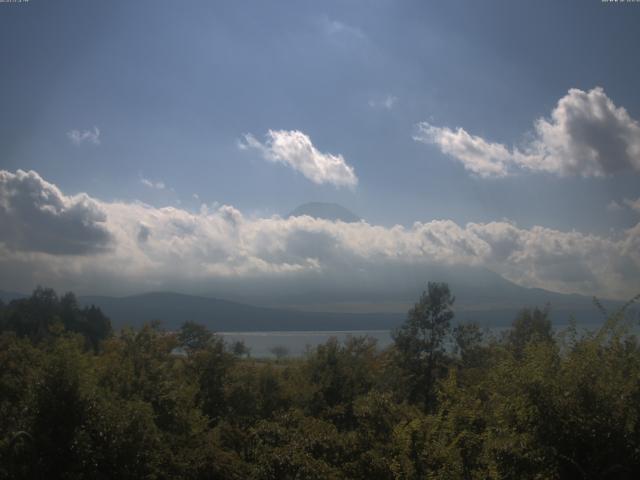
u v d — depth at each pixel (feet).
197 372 86.33
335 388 89.35
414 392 93.15
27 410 43.70
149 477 43.83
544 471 24.90
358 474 41.47
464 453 31.24
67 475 40.78
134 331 81.46
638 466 24.31
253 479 44.50
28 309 178.29
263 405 85.46
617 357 27.25
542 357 27.02
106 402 44.88
